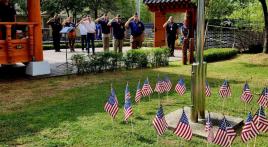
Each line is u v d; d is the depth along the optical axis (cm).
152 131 616
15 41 1123
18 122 671
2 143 563
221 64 1545
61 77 1175
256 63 1571
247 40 2297
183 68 1409
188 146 550
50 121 677
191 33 1928
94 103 815
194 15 1941
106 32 1694
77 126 645
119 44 1659
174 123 643
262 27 2378
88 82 1083
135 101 798
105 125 648
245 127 514
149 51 1445
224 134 491
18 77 1164
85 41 2061
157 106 780
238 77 1193
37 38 1178
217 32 2053
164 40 2188
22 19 2761
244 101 779
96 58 1279
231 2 2486
